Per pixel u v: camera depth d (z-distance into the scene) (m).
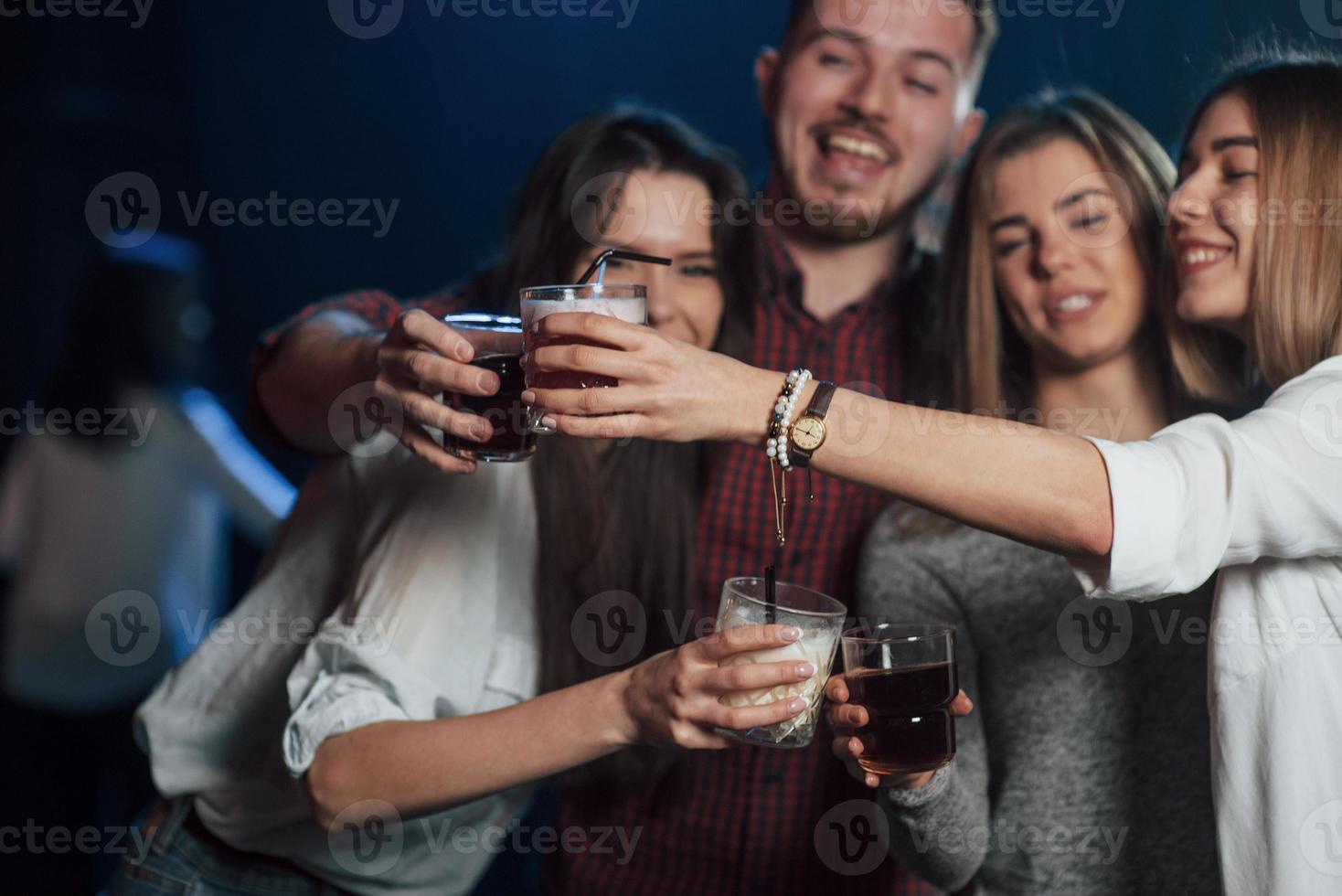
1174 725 1.76
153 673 3.40
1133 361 1.99
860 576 2.00
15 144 6.71
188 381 3.47
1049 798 1.81
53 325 6.78
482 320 1.56
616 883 2.16
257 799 1.77
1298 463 1.40
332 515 1.87
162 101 6.90
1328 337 1.65
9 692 3.32
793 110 2.24
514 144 6.94
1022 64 4.50
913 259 2.30
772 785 2.08
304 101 6.96
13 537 3.30
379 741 1.55
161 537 3.38
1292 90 1.68
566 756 1.49
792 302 2.20
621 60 6.39
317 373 1.79
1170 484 1.37
